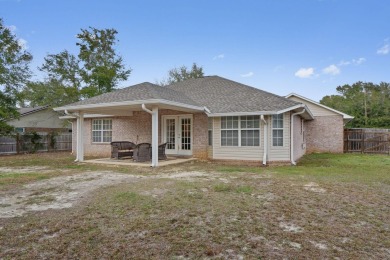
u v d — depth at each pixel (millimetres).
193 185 6898
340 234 3721
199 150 13055
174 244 3369
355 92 40875
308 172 9281
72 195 5965
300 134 15289
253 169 10125
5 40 17750
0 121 17344
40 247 3277
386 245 3375
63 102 28625
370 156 15594
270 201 5383
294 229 3902
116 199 5484
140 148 11836
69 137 22203
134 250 3197
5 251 3170
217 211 4695
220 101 13281
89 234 3676
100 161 12195
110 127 15914
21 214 4590
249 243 3412
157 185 6906
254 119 11719
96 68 29219
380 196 5836
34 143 19641
